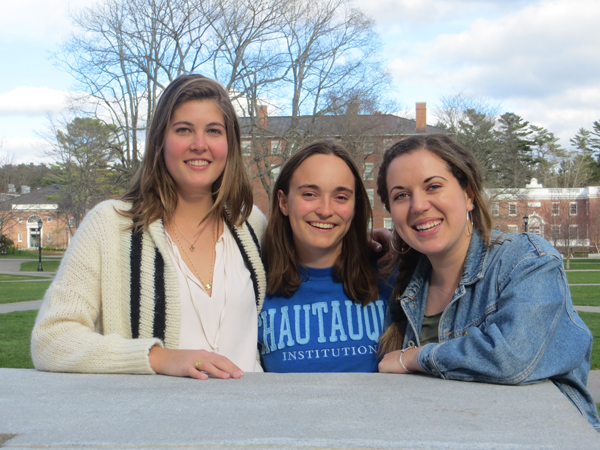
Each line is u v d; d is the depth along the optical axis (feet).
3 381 5.15
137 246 6.65
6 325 32.65
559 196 174.60
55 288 6.20
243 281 7.28
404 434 3.37
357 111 72.33
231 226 7.54
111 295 6.41
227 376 5.25
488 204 6.15
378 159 70.79
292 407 4.07
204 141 6.64
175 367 5.41
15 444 3.29
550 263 5.40
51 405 4.16
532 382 4.97
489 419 3.73
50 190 222.89
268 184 75.00
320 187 7.25
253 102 71.51
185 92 6.68
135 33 66.95
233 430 3.47
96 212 6.68
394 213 6.25
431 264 6.75
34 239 226.38
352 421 3.67
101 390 4.69
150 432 3.45
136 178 7.21
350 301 7.75
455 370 5.23
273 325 7.67
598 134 246.06
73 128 95.91
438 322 6.57
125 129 72.38
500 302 5.48
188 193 7.11
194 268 7.04
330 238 7.43
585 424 3.61
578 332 5.29
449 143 6.19
